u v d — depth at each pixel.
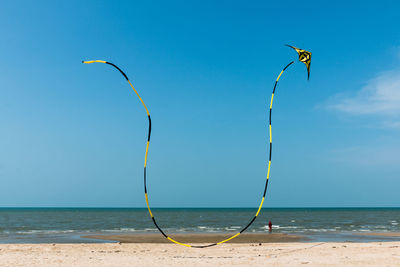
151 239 31.23
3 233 39.38
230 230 45.22
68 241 29.59
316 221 71.56
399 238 31.70
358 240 29.91
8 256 16.48
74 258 15.91
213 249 20.88
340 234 36.19
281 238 31.97
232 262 14.90
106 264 14.34
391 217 93.69
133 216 105.19
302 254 17.62
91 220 77.06
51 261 14.95
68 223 63.94
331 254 17.44
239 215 119.25
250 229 47.56
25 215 115.25
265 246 22.73
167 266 13.95
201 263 14.66
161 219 83.75
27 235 36.06
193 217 99.44
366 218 87.12
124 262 14.86
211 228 50.12
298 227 51.62
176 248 21.84
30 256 16.50
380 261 14.98
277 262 14.84
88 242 28.83
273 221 72.06
